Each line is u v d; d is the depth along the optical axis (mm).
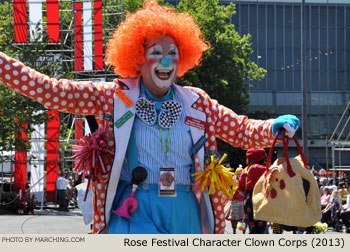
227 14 31172
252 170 7801
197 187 3566
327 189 14938
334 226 13867
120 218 3416
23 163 19438
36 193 19500
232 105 29672
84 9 21484
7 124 18703
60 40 21484
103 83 3619
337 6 50844
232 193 3602
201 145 3588
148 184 3447
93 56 21453
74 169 3596
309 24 50656
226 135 3811
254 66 34000
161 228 3396
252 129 3727
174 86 3676
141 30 3576
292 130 3502
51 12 20188
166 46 3590
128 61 3662
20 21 19984
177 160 3512
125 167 3514
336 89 50875
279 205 3643
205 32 29062
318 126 50250
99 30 21391
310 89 50625
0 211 17938
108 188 3422
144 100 3521
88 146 3506
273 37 49969
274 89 49938
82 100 3533
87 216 8461
